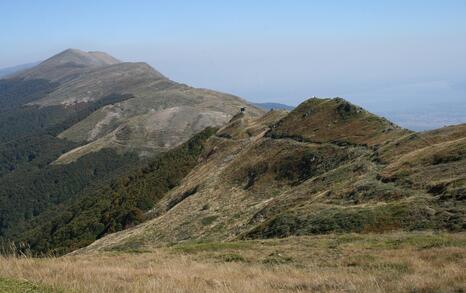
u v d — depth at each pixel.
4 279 11.12
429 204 27.28
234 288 11.91
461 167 31.75
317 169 55.78
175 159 111.69
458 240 19.75
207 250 25.31
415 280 11.84
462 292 10.55
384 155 45.50
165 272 14.86
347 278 13.31
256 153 69.44
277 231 32.50
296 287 12.79
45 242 95.94
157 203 84.06
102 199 106.50
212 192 63.59
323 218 30.27
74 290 10.43
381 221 27.11
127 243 52.19
